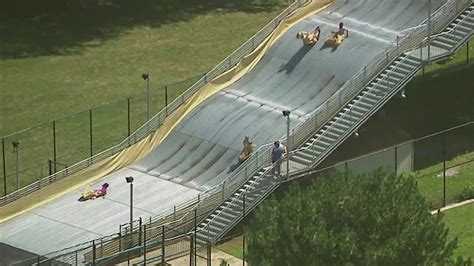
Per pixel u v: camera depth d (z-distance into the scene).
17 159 95.56
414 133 104.50
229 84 103.81
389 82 99.94
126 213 90.75
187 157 97.44
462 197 93.88
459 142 103.50
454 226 88.94
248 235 71.56
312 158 94.38
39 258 82.56
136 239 86.31
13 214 92.38
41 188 94.06
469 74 113.31
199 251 87.25
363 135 102.62
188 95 103.19
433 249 68.56
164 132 99.69
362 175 72.69
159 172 96.31
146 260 83.88
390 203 69.62
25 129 109.00
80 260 84.25
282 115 99.06
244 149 95.50
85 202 92.75
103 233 88.38
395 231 69.06
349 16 109.00
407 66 101.31
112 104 110.00
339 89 101.12
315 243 68.44
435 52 102.88
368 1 110.69
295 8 111.31
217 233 88.75
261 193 91.31
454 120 107.44
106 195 93.38
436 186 95.56
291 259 69.00
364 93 99.19
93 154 103.50
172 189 93.88
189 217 88.94
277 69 104.56
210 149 97.69
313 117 96.44
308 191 71.94
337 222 69.62
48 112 113.44
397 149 96.06
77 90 118.44
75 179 95.19
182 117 100.75
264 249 69.88
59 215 91.38
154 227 86.88
